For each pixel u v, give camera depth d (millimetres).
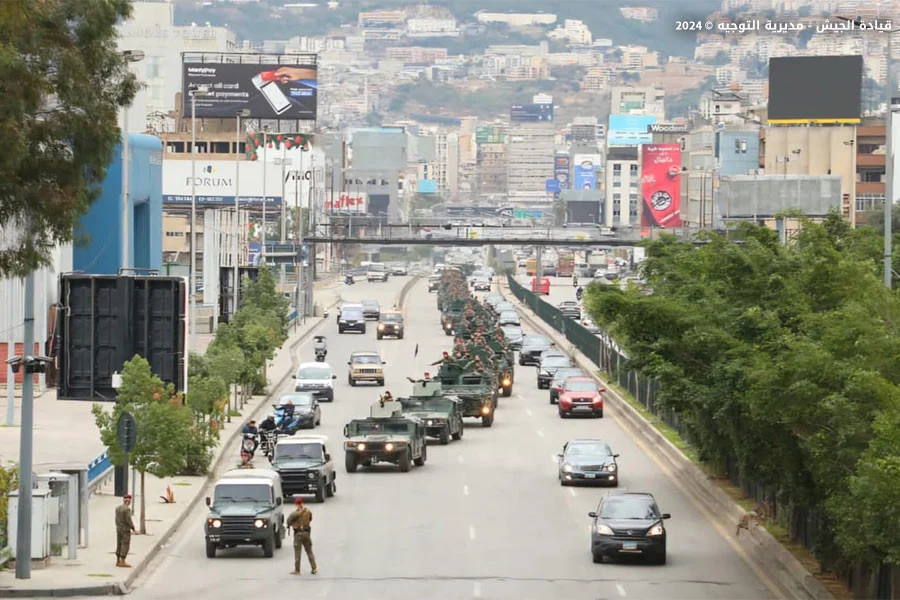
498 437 195125
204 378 188875
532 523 131000
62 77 104062
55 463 155000
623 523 112500
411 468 166000
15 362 103062
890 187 124938
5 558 105062
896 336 90938
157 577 106875
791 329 113938
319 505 140000
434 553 116562
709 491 147125
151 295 135000
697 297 135500
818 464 94312
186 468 154375
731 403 115500
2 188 104000
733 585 105375
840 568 101812
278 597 99750
